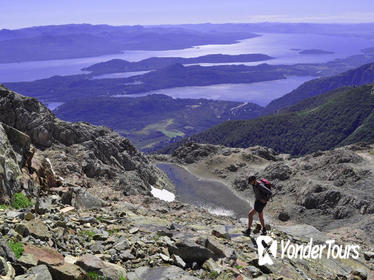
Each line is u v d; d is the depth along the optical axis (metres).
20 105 47.22
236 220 34.34
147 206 33.47
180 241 11.61
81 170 44.03
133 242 11.91
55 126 54.19
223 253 12.00
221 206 90.69
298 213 80.50
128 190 47.06
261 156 141.12
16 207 13.36
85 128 68.56
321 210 78.69
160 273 9.88
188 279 9.64
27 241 9.16
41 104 52.19
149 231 14.13
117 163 66.00
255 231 17.56
